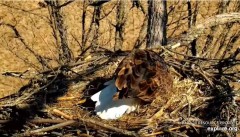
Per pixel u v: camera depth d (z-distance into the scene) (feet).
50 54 27.17
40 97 14.83
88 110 14.66
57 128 13.21
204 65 16.58
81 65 16.66
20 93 15.15
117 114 14.15
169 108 14.49
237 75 17.33
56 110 14.02
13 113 14.02
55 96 15.21
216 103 14.52
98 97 14.48
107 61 16.69
